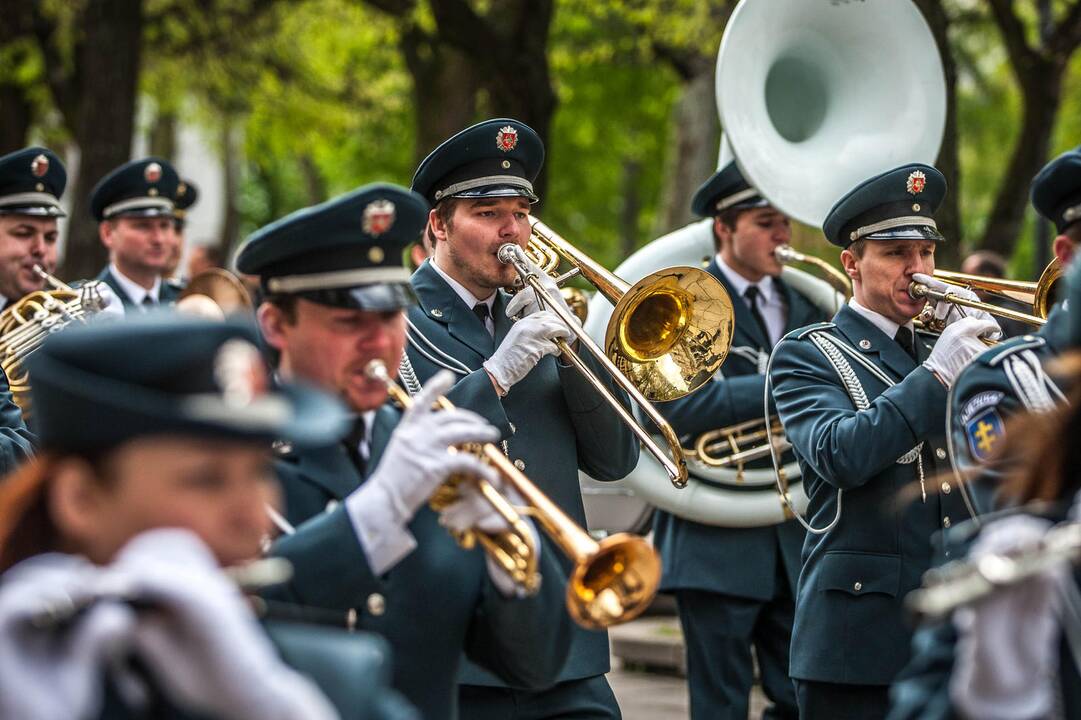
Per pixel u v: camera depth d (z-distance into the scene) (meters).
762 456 6.99
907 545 5.29
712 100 17.95
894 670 5.28
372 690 2.63
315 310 3.76
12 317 7.06
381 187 3.75
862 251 5.56
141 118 29.48
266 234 3.75
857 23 6.99
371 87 22.75
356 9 20.53
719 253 7.38
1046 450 2.85
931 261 5.55
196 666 2.19
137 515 2.35
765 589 6.87
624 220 28.83
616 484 8.69
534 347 5.09
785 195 6.79
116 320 2.43
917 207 5.50
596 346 5.16
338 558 3.41
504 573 3.67
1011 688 2.52
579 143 26.12
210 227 38.72
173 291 8.76
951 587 2.46
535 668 3.84
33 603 2.16
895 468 5.31
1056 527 2.73
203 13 20.22
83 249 15.18
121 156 15.29
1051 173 4.79
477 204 5.34
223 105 22.34
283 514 3.71
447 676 3.82
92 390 2.32
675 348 5.41
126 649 2.20
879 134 6.96
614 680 9.39
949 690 2.66
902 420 5.11
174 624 2.19
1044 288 5.33
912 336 5.60
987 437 3.75
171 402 2.34
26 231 7.56
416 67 16.19
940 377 5.11
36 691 2.12
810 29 6.98
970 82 24.16
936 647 2.71
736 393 6.94
